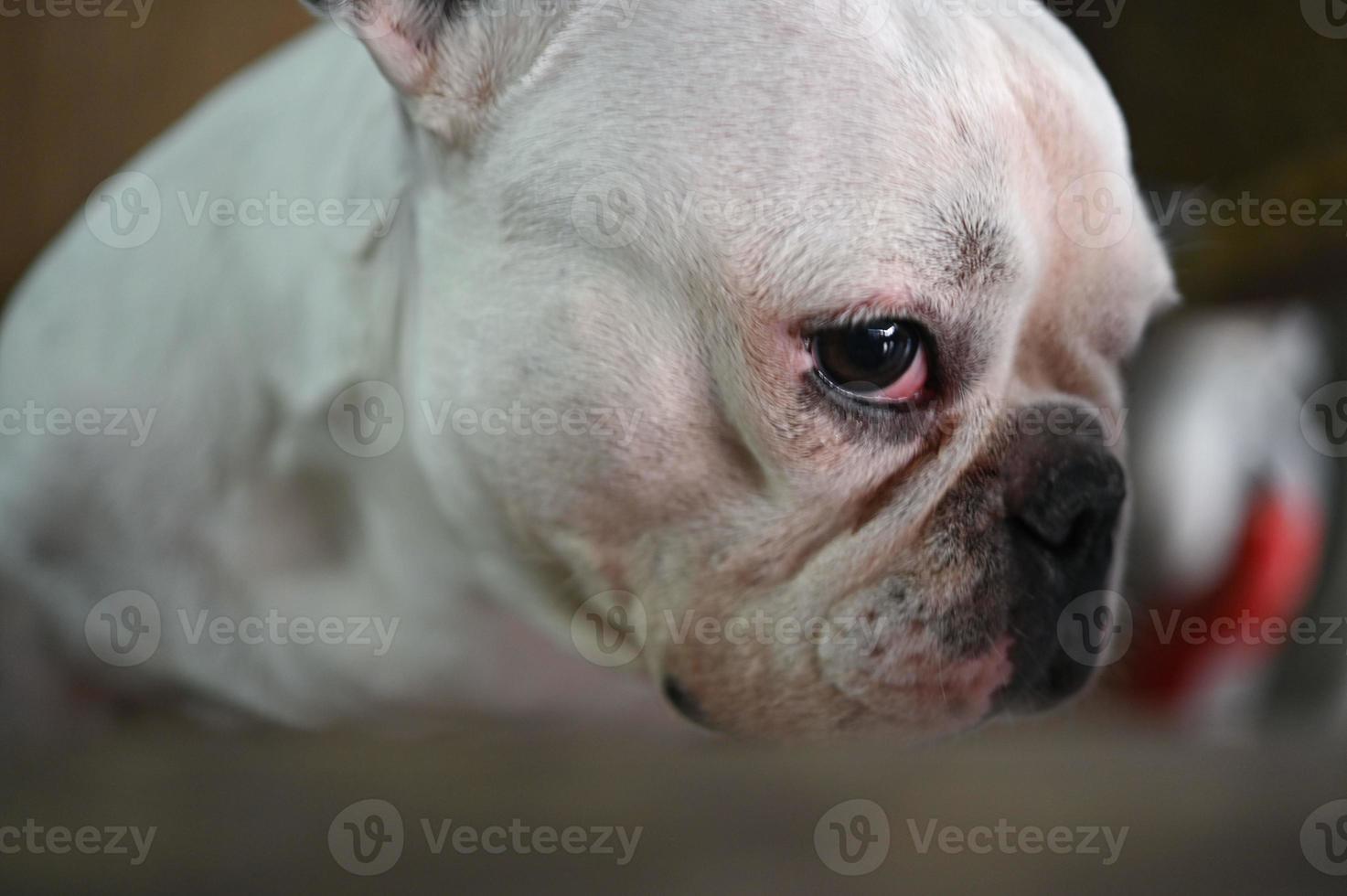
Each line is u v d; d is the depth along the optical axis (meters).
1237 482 0.89
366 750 0.56
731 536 0.68
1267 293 0.91
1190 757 0.56
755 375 0.66
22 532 0.77
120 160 0.93
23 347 0.78
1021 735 0.60
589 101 0.67
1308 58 0.94
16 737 0.77
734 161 0.65
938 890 0.50
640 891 0.48
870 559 0.67
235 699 0.79
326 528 0.77
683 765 0.55
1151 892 0.50
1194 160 0.99
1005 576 0.67
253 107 0.79
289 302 0.75
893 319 0.65
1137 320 0.69
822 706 0.69
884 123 0.65
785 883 0.50
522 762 0.56
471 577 0.76
